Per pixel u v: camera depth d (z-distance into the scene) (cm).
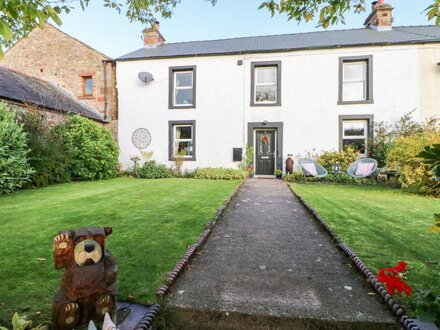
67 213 462
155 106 1260
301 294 220
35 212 468
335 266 273
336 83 1128
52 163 841
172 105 1248
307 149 1145
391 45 1084
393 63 1087
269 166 1202
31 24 217
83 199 598
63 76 1359
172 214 461
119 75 1293
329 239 355
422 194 712
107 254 180
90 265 168
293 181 1027
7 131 668
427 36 1114
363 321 186
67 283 165
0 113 690
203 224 399
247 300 211
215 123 1214
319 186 879
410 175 720
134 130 1275
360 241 334
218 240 351
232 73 1204
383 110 1092
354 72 1146
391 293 184
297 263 280
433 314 135
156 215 453
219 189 754
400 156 740
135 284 221
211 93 1219
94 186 831
